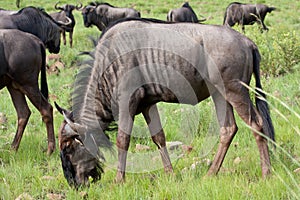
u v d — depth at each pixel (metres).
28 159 20.95
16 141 22.78
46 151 22.80
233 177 17.55
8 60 21.89
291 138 21.69
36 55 22.64
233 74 17.44
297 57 35.22
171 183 17.19
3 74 22.05
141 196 16.50
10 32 22.20
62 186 18.44
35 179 18.88
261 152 17.70
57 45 44.69
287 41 35.97
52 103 30.94
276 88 29.86
